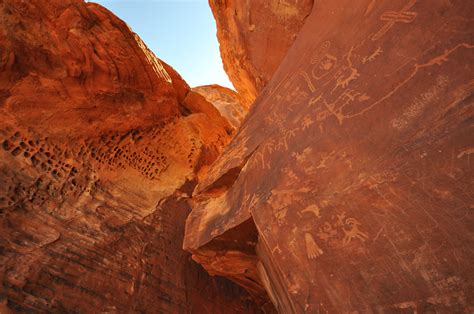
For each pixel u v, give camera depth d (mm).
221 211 3301
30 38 5031
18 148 5477
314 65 2826
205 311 6715
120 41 6078
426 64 1702
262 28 5582
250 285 5039
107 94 6211
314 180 2123
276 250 2180
